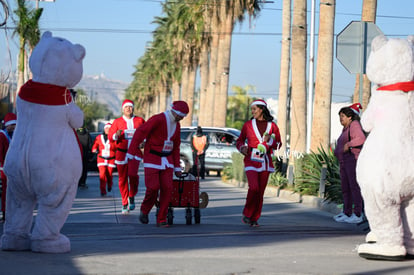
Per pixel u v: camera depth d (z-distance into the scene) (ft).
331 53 65.26
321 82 65.16
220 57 150.82
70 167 23.99
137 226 36.32
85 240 29.12
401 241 23.77
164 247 26.63
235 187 77.71
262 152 36.73
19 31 118.32
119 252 24.79
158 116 36.32
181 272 20.61
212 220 41.01
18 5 118.93
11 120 38.42
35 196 24.36
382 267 22.52
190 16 180.14
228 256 24.35
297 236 31.78
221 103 148.56
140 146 38.50
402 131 23.58
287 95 98.58
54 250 24.12
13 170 23.84
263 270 21.36
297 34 74.49
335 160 53.47
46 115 23.84
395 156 23.34
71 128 24.53
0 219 39.45
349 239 30.91
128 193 44.14
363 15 65.21
